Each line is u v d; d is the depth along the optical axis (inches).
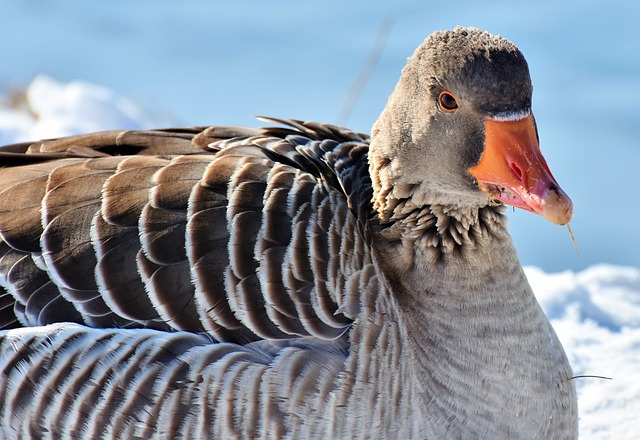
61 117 794.8
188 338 389.7
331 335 394.3
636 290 640.4
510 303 415.5
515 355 410.3
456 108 400.2
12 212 416.2
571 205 381.1
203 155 431.2
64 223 408.2
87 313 400.2
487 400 406.3
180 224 400.5
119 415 387.2
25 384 394.0
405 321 408.5
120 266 398.6
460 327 409.1
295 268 395.9
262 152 433.4
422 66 408.2
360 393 390.6
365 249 412.2
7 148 465.7
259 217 400.5
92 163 425.7
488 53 395.9
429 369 403.2
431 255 417.7
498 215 420.2
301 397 386.3
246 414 384.5
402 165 416.8
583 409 497.7
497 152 394.6
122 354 386.9
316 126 477.7
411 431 398.0
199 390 383.9
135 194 408.8
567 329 577.6
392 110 419.8
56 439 394.0
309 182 413.4
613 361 539.8
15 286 407.2
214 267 395.5
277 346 393.1
